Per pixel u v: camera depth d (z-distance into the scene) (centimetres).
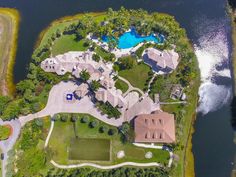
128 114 10256
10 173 9875
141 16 11588
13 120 10588
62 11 12244
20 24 12206
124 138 10088
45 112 10631
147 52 10912
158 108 10300
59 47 11469
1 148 10294
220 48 11100
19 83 10725
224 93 10481
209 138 10019
